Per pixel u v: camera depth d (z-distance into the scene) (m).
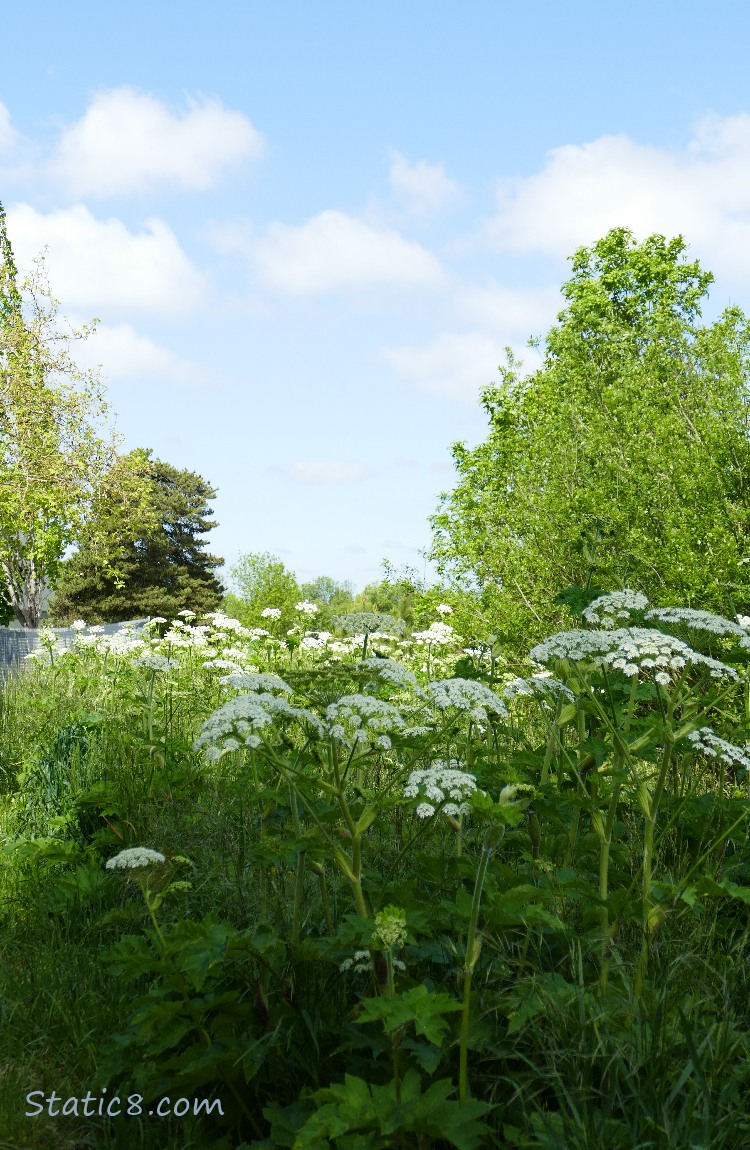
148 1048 2.97
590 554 5.85
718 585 8.54
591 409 12.57
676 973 3.21
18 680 12.12
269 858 3.48
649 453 10.04
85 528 27.50
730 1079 2.72
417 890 3.79
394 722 3.33
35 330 25.81
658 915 3.08
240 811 4.91
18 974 4.03
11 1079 3.24
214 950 2.87
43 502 25.72
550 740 4.53
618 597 4.28
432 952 3.08
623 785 3.70
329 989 3.26
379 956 2.68
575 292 24.31
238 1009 3.04
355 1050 3.06
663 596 9.04
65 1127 3.08
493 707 3.68
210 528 52.56
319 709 3.92
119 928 4.29
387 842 4.48
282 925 3.77
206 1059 2.82
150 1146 2.88
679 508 9.49
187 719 7.63
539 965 3.30
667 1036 2.86
